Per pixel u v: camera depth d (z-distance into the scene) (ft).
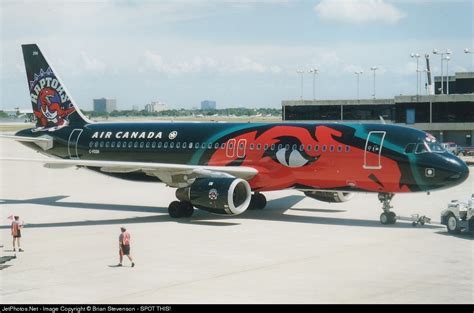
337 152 115.65
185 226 112.68
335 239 99.14
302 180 120.26
